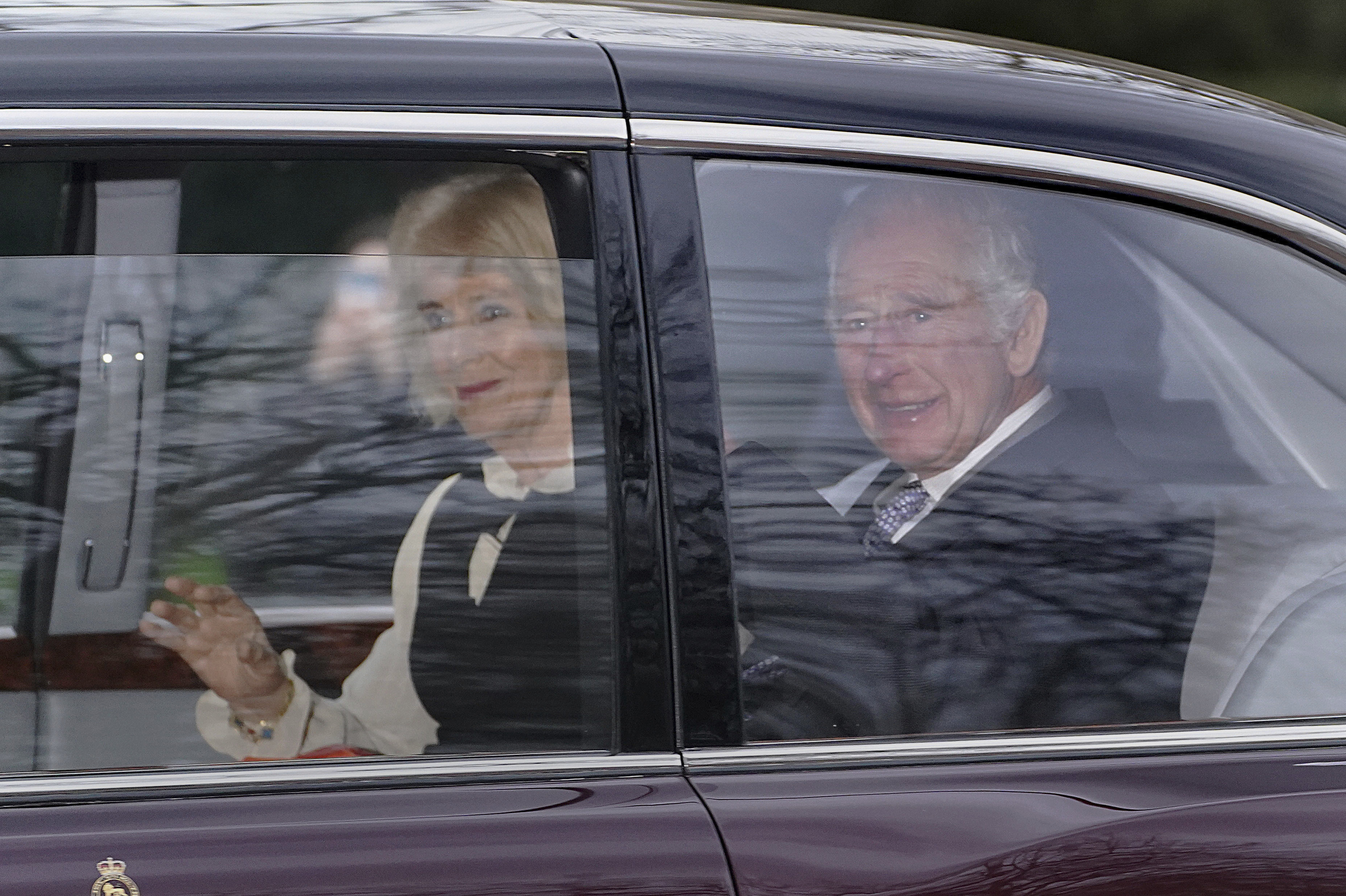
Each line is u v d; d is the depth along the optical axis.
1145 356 7.11
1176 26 82.88
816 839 6.22
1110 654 6.84
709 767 6.39
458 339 6.58
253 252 6.55
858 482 6.76
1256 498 7.08
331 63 6.56
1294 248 7.09
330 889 5.97
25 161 6.32
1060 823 6.36
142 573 6.50
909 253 6.83
